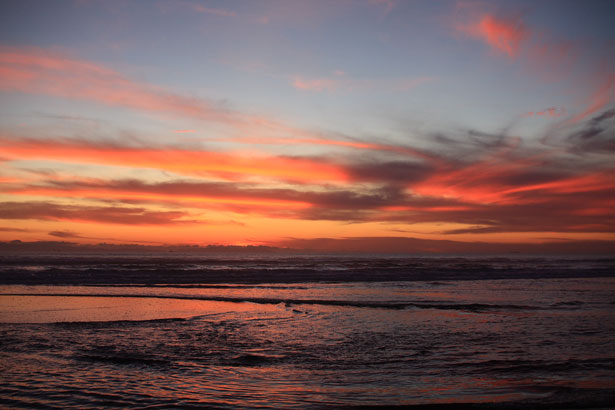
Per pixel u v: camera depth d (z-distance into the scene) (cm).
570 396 564
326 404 538
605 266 4747
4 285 2086
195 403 540
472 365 738
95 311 1367
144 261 5106
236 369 713
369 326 1125
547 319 1228
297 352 842
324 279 2670
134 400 550
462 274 3158
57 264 3769
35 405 528
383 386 618
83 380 638
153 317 1262
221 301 1612
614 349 858
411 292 1962
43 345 875
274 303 1566
